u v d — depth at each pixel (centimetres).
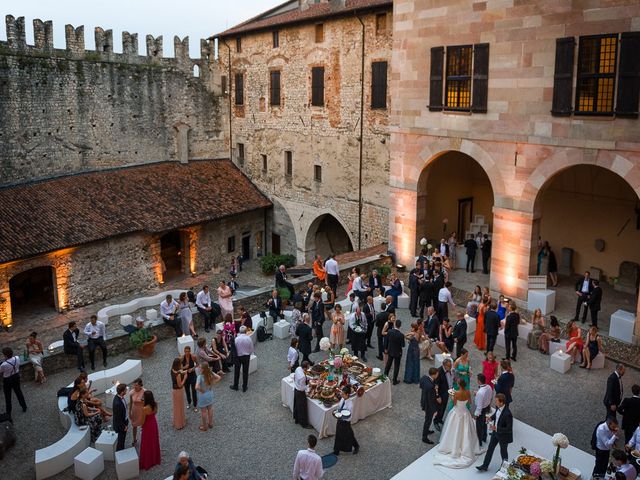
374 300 2180
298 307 2030
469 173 2959
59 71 3269
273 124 3722
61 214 3075
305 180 3569
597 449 1224
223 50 3984
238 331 1853
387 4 2798
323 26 3219
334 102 3253
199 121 3962
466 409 1310
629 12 1752
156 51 3700
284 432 1481
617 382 1380
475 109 2180
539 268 2331
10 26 3058
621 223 2389
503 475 1220
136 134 3669
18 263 2792
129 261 3244
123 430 1386
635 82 1756
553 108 1952
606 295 2306
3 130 3088
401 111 2480
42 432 1515
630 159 1808
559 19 1905
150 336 1912
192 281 3569
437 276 2061
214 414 1560
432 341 1812
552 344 1839
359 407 1498
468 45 2175
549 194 2600
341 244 3909
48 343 2670
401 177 2545
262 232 4012
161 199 3516
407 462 1352
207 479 1289
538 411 1552
